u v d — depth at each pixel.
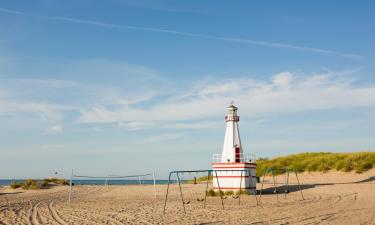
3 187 50.25
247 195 33.31
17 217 20.77
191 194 37.25
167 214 21.88
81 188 48.81
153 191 41.78
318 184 38.59
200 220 19.25
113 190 45.31
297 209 23.20
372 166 42.03
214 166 35.09
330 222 17.78
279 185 39.56
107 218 20.23
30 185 47.75
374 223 17.28
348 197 29.39
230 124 35.41
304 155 53.09
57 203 29.20
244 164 33.66
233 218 19.83
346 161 43.84
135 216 21.03
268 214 21.17
